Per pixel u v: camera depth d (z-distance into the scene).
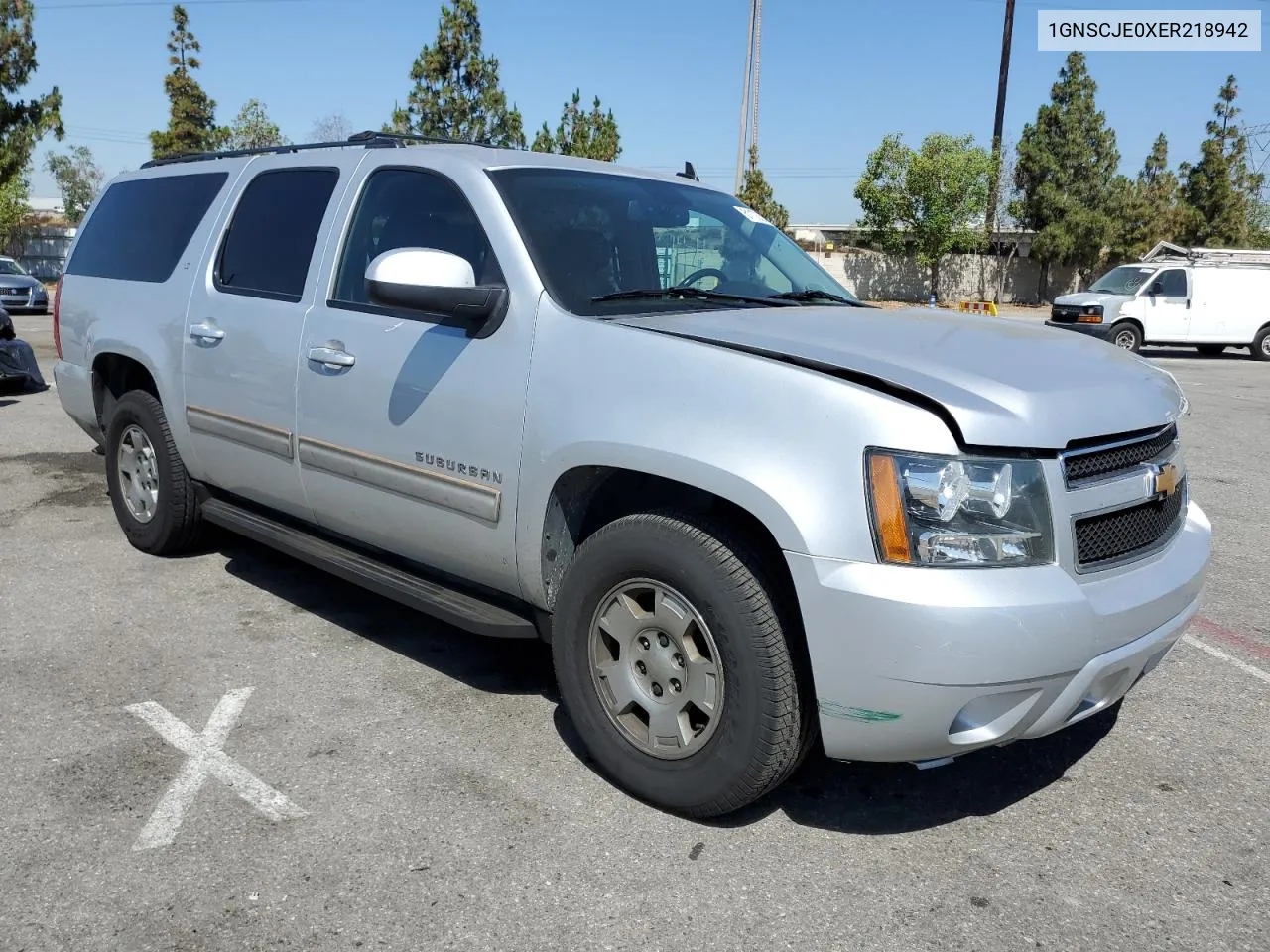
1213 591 5.32
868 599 2.53
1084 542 2.72
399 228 3.76
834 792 3.20
